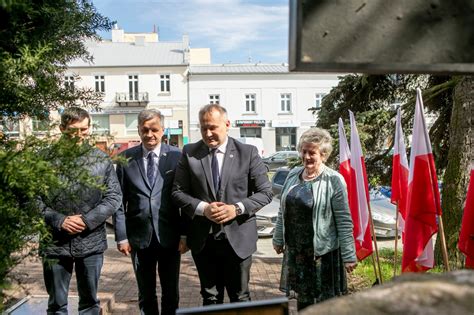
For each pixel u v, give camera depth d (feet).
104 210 11.66
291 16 3.81
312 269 11.64
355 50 3.80
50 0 6.79
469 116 20.17
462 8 3.83
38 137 6.01
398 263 24.32
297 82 138.72
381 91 26.48
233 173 12.25
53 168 5.56
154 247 13.19
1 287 5.42
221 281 12.64
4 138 6.52
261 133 139.23
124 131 136.36
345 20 3.79
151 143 13.44
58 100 8.88
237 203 11.98
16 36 6.21
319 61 3.78
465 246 13.61
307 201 11.63
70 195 6.52
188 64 137.39
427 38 3.82
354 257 11.52
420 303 2.94
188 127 138.10
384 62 3.81
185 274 23.25
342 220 11.60
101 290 19.79
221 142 12.41
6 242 5.51
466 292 3.04
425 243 13.57
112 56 139.23
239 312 4.20
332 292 11.60
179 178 12.64
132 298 18.63
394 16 3.81
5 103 6.63
